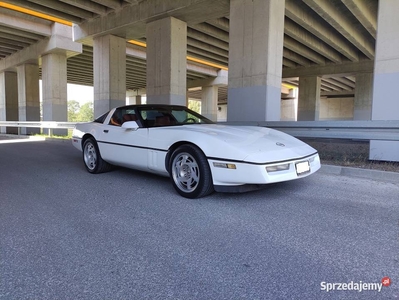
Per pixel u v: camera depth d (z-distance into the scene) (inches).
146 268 79.8
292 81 1219.9
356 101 918.4
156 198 145.7
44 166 241.9
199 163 136.4
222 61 893.8
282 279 73.6
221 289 69.7
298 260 83.1
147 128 166.4
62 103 753.0
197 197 141.1
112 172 213.3
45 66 753.6
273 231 103.7
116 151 184.4
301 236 99.2
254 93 355.6
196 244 94.2
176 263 82.4
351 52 769.6
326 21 546.6
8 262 83.7
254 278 74.2
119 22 505.4
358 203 135.1
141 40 718.5
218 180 131.0
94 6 504.7
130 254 88.0
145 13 466.0
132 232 104.6
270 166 123.3
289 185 168.9
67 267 80.7
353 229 104.7
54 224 112.7
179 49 465.4
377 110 229.5
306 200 139.8
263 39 346.0
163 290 69.6
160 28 462.6
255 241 95.9
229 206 131.6
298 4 496.7
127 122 165.2
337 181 179.6
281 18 360.5
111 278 75.0
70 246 93.7
